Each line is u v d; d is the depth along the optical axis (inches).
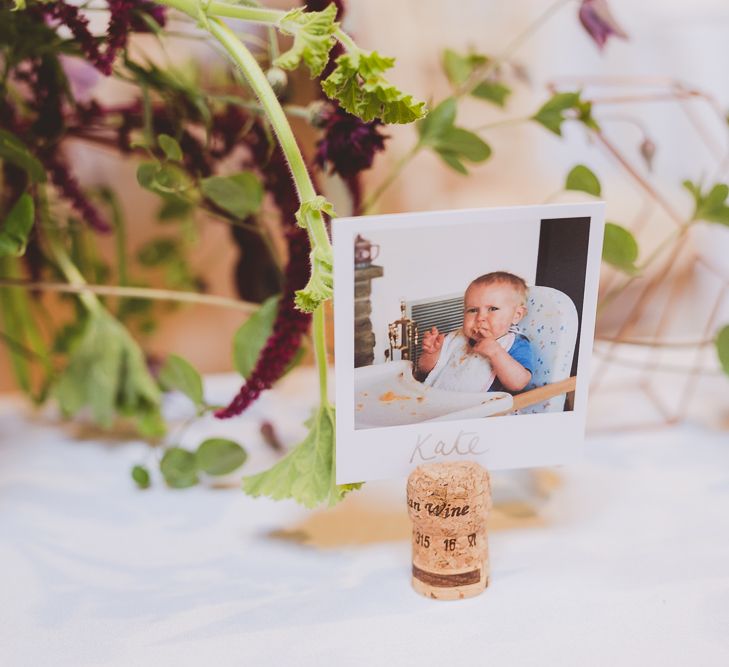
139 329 35.1
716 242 39.3
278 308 24.1
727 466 26.6
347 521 24.2
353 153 23.2
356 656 18.3
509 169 40.0
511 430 21.3
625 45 39.6
